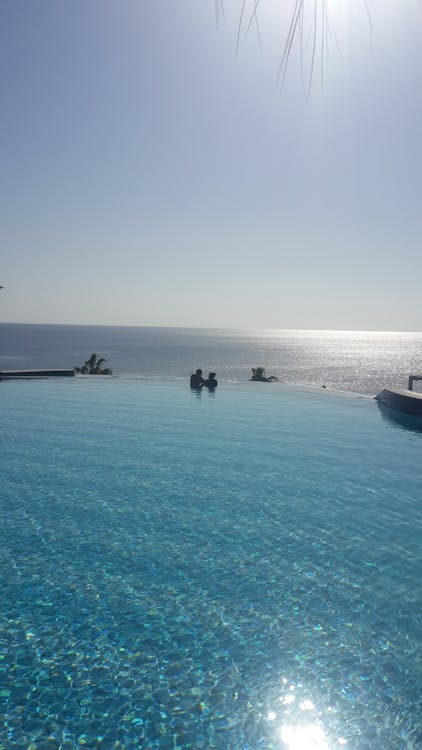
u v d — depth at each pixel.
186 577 4.57
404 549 5.17
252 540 5.37
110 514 6.06
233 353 144.50
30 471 7.74
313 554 5.05
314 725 2.90
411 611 4.04
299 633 3.75
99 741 2.79
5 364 76.69
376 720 2.94
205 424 11.44
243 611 4.04
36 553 5.02
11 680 3.23
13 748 2.73
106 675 3.29
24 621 3.88
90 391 16.11
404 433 10.73
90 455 8.70
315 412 13.16
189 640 3.66
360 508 6.33
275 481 7.38
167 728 2.88
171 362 98.50
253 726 2.90
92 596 4.23
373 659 3.45
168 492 6.86
